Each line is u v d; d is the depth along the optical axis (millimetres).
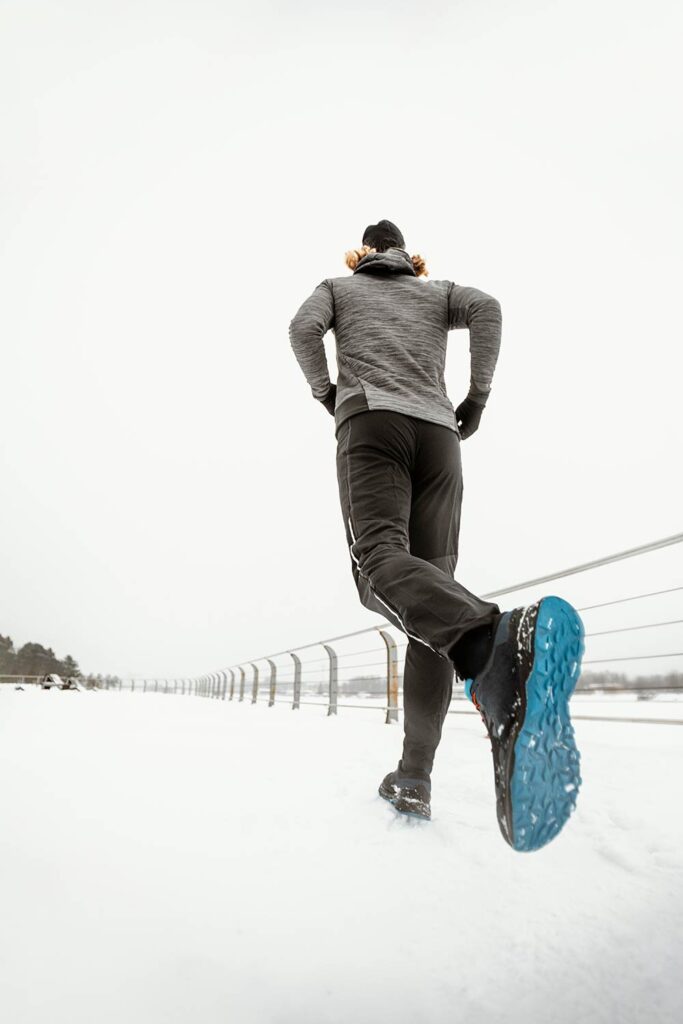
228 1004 738
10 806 1606
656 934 902
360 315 1711
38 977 767
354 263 1998
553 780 864
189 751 2729
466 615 977
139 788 1884
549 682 864
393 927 945
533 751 862
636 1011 724
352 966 832
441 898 1054
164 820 1515
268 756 2576
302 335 1621
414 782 1552
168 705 8703
